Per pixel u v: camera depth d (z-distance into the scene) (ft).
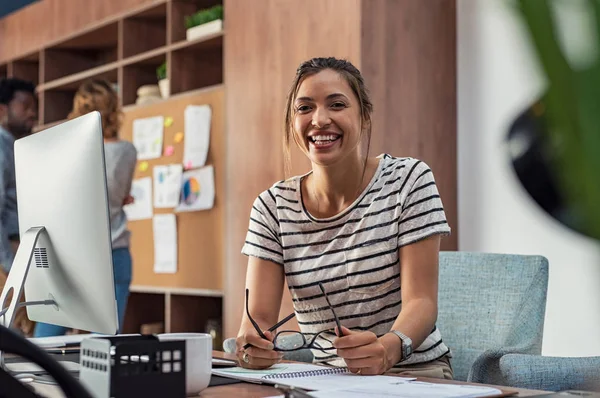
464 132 11.73
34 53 18.71
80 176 4.46
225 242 13.21
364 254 5.54
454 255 7.37
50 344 5.74
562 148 0.54
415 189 5.57
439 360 5.69
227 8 13.43
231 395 3.77
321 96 5.62
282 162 12.31
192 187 13.84
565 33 0.53
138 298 15.89
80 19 16.93
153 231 14.62
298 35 12.14
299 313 5.83
